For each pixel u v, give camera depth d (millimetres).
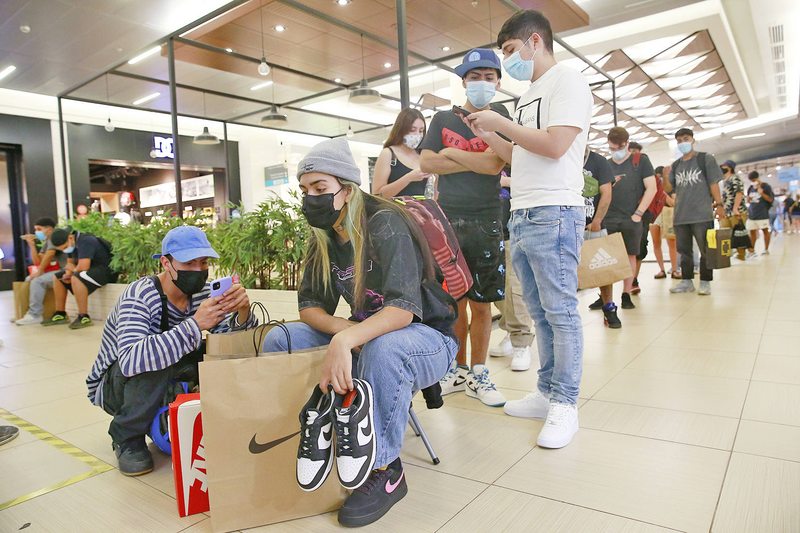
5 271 10266
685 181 4738
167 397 1824
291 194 3938
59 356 3789
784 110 16547
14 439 2143
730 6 8227
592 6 7070
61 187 10531
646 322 3699
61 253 5684
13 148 10148
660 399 2145
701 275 4711
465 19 6012
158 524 1446
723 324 3463
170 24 6723
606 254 3410
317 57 7355
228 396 1347
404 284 1432
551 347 2012
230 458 1355
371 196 1564
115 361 1863
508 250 2791
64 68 8180
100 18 6484
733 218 7117
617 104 12219
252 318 1914
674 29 8172
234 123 12117
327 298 1710
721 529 1238
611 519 1317
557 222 1803
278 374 1392
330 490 1460
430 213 1680
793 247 10641
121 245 5250
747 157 23500
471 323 2391
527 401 2090
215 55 7074
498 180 2359
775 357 2621
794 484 1419
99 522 1466
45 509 1552
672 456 1640
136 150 11695
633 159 4270
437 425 2059
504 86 6891
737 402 2051
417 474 1645
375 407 1381
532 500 1440
